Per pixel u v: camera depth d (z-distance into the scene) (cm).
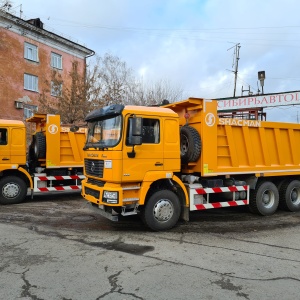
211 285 426
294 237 665
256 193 859
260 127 846
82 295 394
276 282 438
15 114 2728
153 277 450
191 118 767
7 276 449
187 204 728
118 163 632
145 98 2919
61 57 3197
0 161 995
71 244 600
